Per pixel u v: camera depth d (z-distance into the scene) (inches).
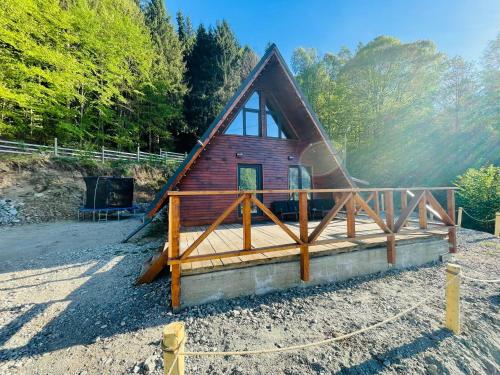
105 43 799.1
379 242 176.9
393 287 155.1
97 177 494.9
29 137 670.5
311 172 372.8
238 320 118.7
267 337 105.1
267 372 86.0
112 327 114.9
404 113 760.3
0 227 402.3
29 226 424.8
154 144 1034.7
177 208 127.5
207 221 293.1
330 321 117.1
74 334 109.9
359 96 860.0
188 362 91.8
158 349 98.0
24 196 474.6
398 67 790.5
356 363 90.1
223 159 306.2
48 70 636.1
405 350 97.3
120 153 744.3
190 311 127.1
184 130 1102.4
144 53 926.4
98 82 802.8
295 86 290.4
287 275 150.9
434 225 229.6
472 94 770.2
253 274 142.8
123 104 914.1
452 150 647.8
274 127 349.4
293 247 147.7
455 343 102.3
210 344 101.0
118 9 991.0
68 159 590.2
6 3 555.5
